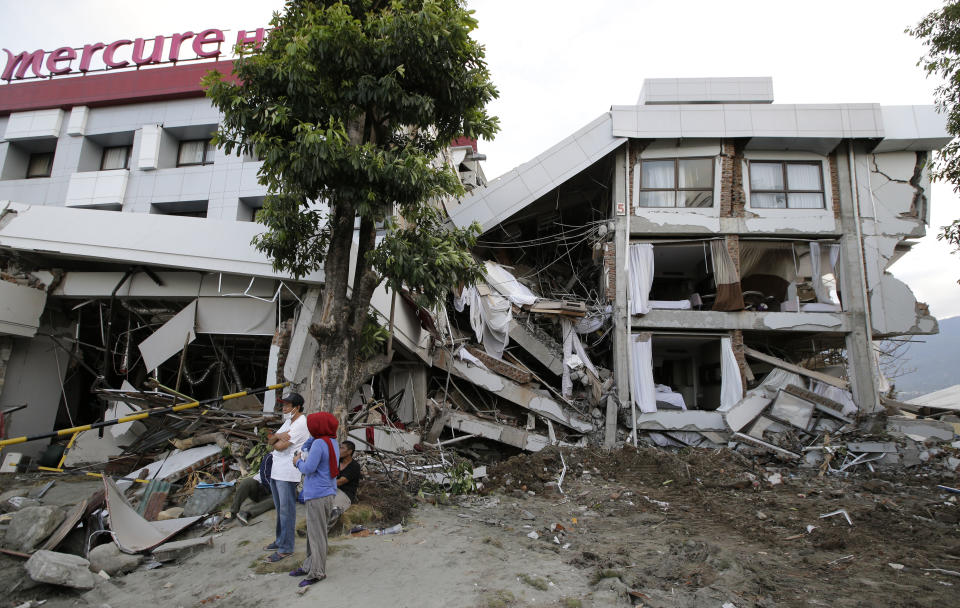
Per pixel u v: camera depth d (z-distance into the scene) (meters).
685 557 6.56
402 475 9.59
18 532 6.22
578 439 15.64
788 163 16.97
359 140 8.66
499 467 12.14
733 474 12.37
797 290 17.47
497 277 16.53
